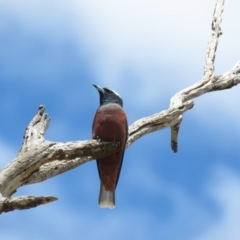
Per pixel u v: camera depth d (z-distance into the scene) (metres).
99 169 12.79
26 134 11.56
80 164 12.63
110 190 12.65
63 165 12.31
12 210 9.02
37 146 10.58
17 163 10.25
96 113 12.85
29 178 10.75
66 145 10.77
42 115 12.20
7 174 10.10
